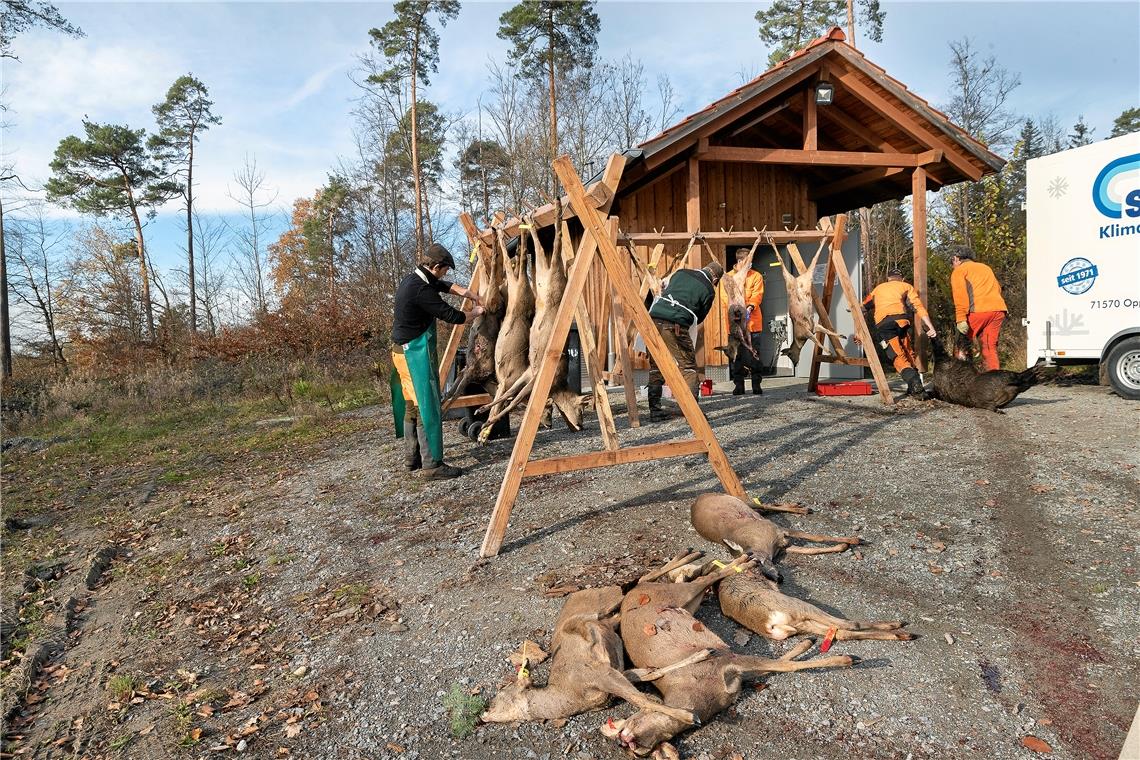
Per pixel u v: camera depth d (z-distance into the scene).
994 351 9.18
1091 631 3.27
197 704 3.54
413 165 28.38
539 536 4.93
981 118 25.67
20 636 4.75
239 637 4.25
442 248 6.46
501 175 31.61
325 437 10.42
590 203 4.80
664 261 11.31
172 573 5.52
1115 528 4.32
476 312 6.75
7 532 7.16
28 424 15.30
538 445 7.62
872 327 11.95
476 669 3.44
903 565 4.06
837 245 8.76
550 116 26.55
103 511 7.64
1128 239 8.45
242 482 8.12
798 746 2.70
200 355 21.11
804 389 10.71
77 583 5.60
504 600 4.05
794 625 3.23
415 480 6.78
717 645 2.97
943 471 5.64
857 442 6.73
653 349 4.96
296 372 18.44
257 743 3.13
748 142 12.23
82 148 33.19
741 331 9.82
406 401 6.88
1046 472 5.42
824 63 9.98
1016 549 4.17
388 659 3.67
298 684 3.59
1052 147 32.62
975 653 3.18
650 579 3.78
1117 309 8.61
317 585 4.79
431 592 4.33
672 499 5.41
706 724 2.86
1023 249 18.55
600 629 3.12
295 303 25.67
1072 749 2.57
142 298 29.03
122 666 4.14
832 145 12.46
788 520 4.85
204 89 37.31
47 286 31.98
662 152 9.53
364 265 28.03
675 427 7.92
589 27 26.52
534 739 2.89
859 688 2.99
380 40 28.08
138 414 15.56
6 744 3.46
